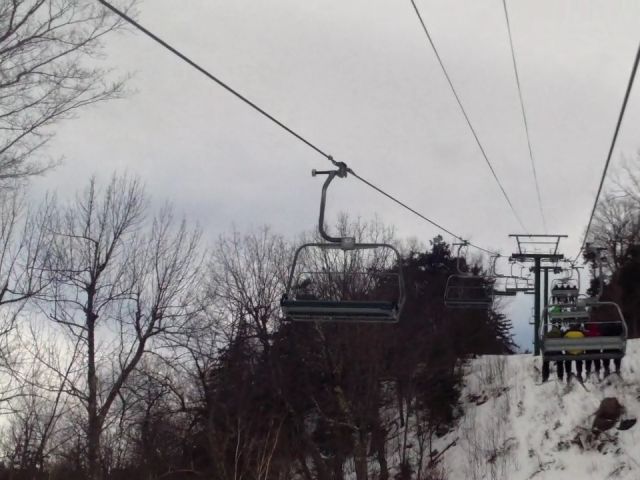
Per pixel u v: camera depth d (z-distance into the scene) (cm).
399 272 888
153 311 2505
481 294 2634
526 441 2812
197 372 2834
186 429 2672
